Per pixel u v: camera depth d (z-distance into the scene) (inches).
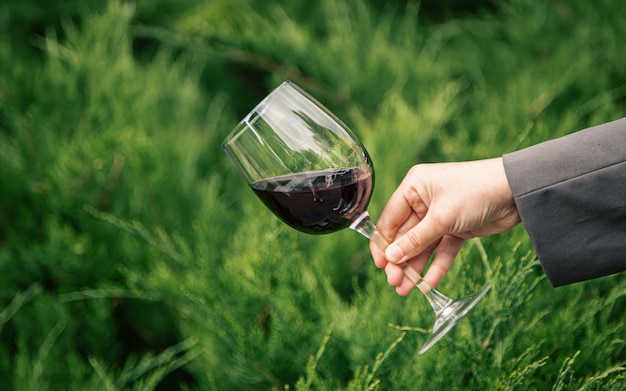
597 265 28.7
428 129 40.1
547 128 38.5
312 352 32.5
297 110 28.4
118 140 38.5
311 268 35.3
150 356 36.4
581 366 30.6
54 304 37.5
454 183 29.5
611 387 28.8
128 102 41.9
